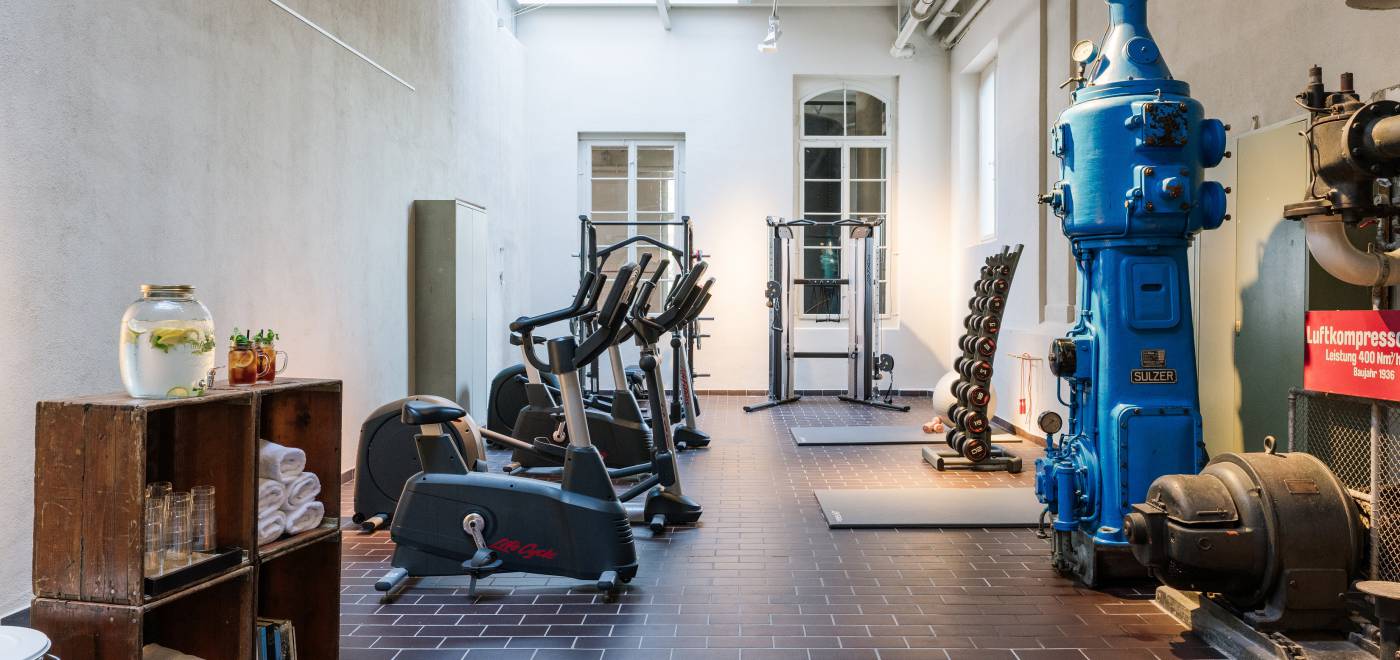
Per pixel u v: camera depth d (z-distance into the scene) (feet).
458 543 13.34
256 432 8.32
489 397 26.55
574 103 37.58
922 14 32.58
